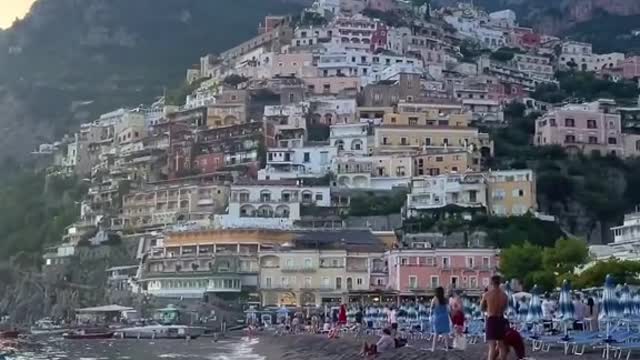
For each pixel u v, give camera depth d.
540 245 195.75
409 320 91.56
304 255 192.75
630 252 159.25
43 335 169.25
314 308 177.88
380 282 189.62
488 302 36.12
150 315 195.25
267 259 194.38
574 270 133.38
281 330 145.00
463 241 199.00
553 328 64.62
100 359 94.94
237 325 178.25
